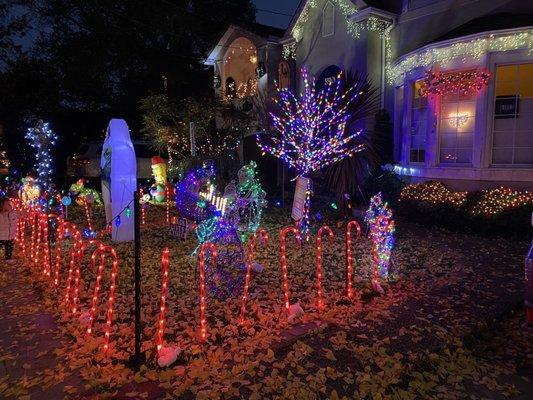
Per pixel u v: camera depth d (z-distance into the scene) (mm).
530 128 9953
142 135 24500
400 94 13031
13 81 22828
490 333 4977
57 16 23719
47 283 6793
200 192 9273
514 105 10062
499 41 9914
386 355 4355
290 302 5852
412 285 6496
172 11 23953
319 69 15516
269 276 6961
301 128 11625
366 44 13500
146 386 3848
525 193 9562
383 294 6148
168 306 5746
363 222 10781
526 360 4445
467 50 10375
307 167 10852
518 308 5750
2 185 16078
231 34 19125
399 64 12414
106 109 25516
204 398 3654
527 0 10836
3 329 5176
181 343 4645
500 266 7438
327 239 9461
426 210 10648
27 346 4703
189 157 16812
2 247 9258
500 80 10172
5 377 4047
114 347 4594
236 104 19062
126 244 9305
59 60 24047
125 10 23344
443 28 12320
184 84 25578
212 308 5660
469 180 10641
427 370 4191
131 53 24344
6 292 6562
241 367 4125
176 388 3803
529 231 9227
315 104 12172
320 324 5074
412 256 8117
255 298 5996
